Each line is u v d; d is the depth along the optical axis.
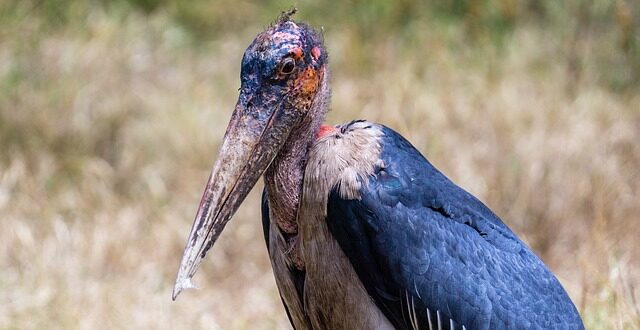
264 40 6.88
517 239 7.25
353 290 6.90
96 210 11.78
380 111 12.88
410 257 6.77
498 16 14.78
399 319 6.89
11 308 10.21
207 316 10.37
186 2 15.43
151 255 11.27
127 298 10.48
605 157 12.04
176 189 12.25
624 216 11.34
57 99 12.92
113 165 12.45
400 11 14.91
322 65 6.99
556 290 7.18
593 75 13.80
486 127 12.73
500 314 6.86
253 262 11.41
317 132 7.02
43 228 11.44
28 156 12.27
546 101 13.16
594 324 9.02
